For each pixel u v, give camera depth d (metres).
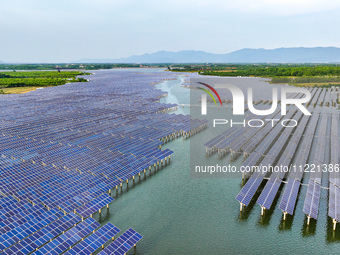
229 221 53.62
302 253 45.31
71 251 42.00
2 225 47.19
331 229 50.59
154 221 53.97
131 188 66.19
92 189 60.31
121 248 43.66
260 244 47.41
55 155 77.44
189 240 48.59
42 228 47.72
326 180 67.19
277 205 58.03
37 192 58.12
